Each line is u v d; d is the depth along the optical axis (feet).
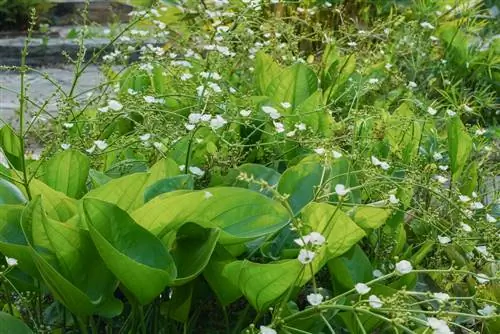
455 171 7.43
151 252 5.31
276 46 9.98
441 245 6.72
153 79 8.52
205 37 10.46
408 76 11.96
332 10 12.23
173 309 5.74
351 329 5.77
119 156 7.20
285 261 5.16
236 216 5.56
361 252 5.91
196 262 5.49
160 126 7.02
